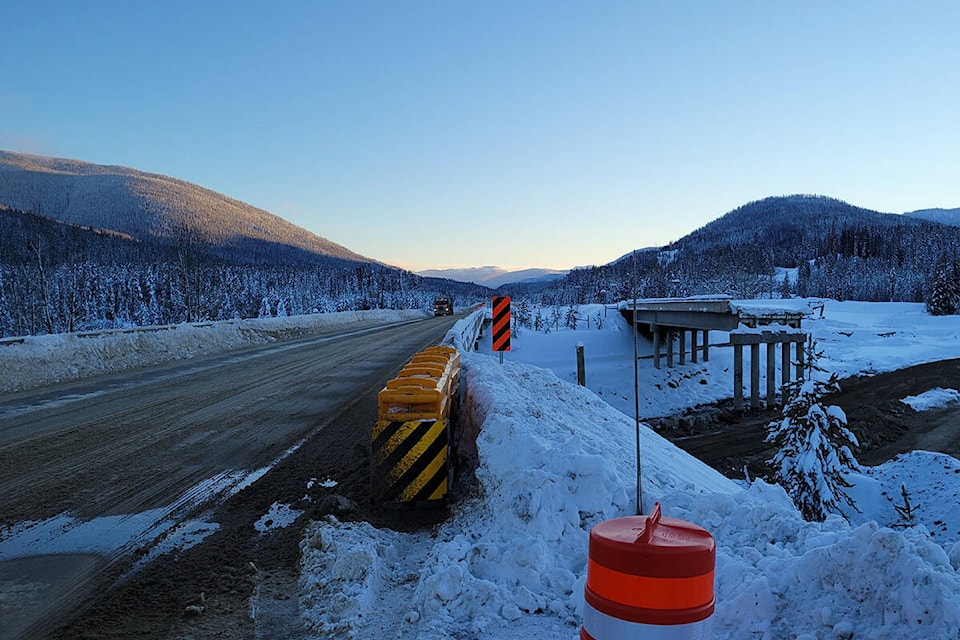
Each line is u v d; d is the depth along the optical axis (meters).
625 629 2.13
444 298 80.50
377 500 6.61
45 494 7.21
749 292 89.50
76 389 14.75
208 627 4.30
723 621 3.85
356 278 161.50
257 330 30.80
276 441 9.76
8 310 57.94
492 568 4.76
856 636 3.43
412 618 4.20
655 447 12.04
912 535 4.14
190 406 12.63
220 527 6.29
